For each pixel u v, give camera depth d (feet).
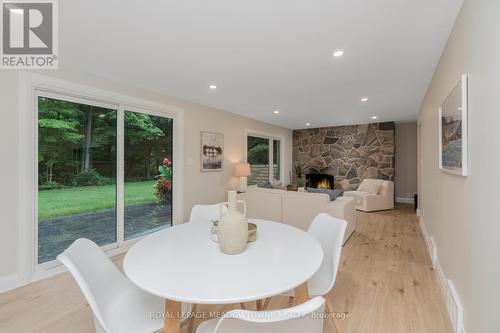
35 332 5.58
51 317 6.11
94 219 9.82
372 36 6.55
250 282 3.36
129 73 9.38
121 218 10.61
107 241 10.28
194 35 6.55
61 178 8.82
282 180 23.97
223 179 16.35
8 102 7.30
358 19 5.75
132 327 3.73
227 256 4.27
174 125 13.03
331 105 14.61
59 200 8.76
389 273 8.39
